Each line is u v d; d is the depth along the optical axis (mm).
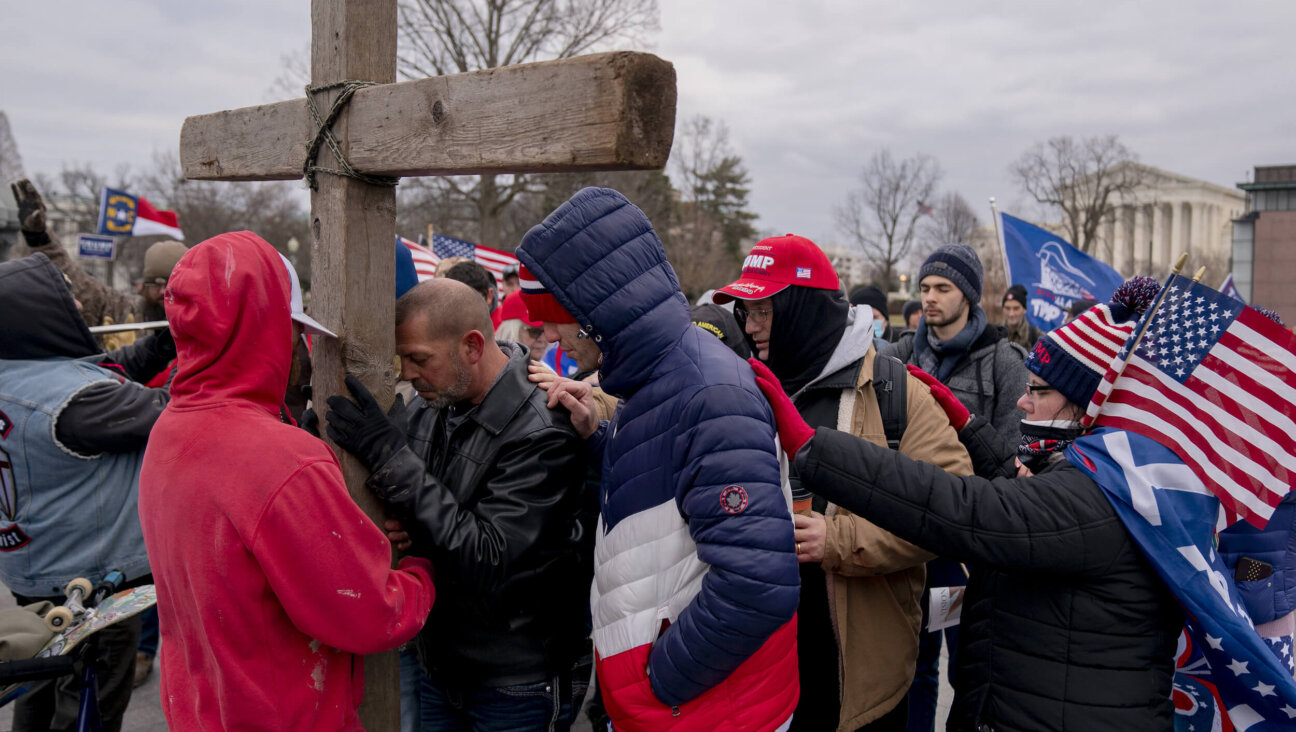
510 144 1448
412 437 2188
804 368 2365
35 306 2436
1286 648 2250
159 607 1681
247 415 1568
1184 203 70062
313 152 1802
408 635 1678
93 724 2256
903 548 2105
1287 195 39500
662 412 1718
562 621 2121
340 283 1784
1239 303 1801
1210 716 2178
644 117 1317
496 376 2045
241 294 1577
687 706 1701
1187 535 1729
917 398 2314
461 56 23266
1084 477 1800
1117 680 1750
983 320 3646
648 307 1725
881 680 2232
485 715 2076
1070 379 2041
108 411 2453
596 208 1726
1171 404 1800
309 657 1605
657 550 1727
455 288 1943
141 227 12016
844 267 62156
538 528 1929
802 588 2309
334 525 1523
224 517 1489
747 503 1611
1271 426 1769
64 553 2525
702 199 50375
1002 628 1886
